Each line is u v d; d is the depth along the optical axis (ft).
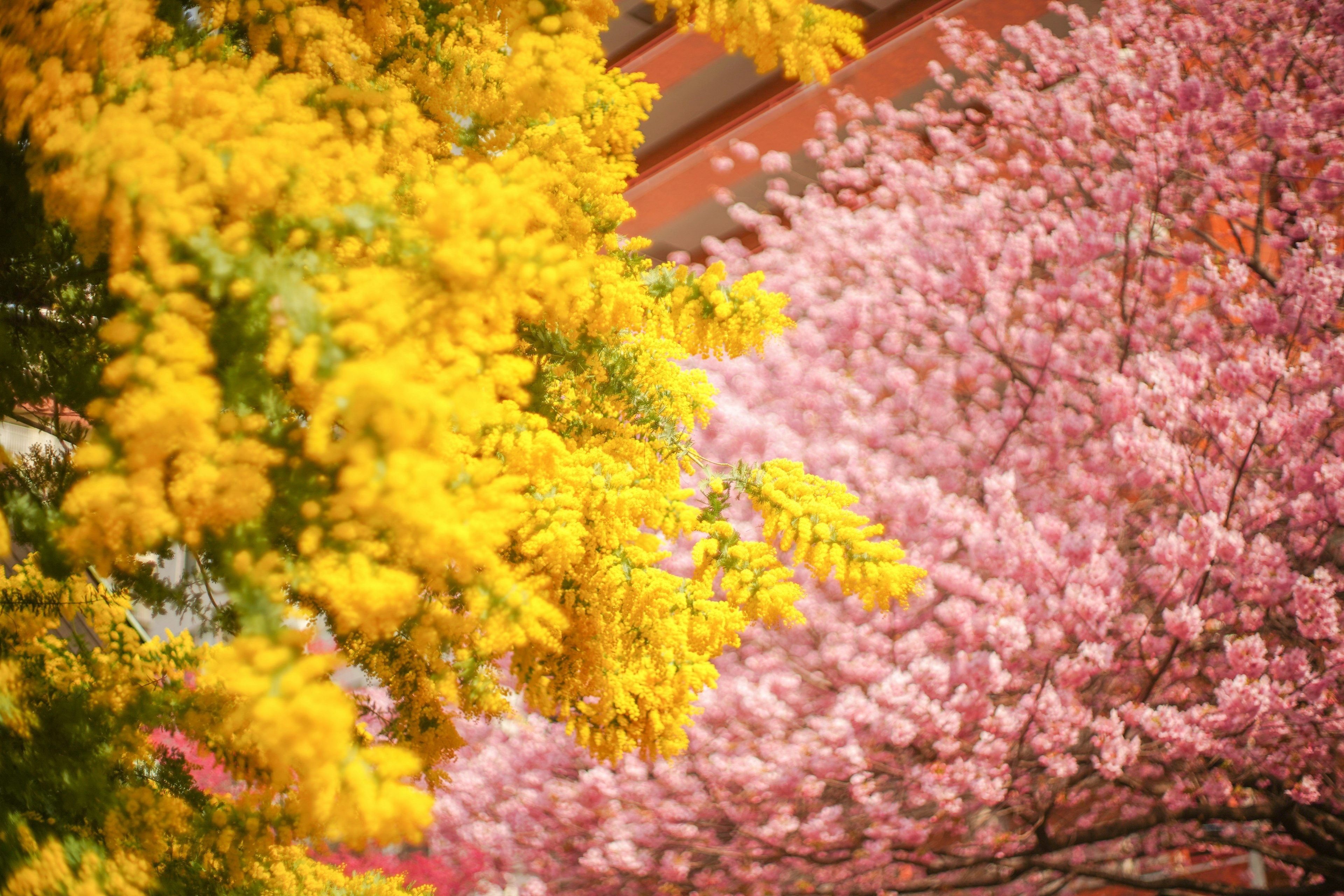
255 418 4.51
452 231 4.25
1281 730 18.19
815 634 23.54
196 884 7.64
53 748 7.12
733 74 33.53
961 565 23.29
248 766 7.85
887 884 22.20
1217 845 20.99
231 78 4.76
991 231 26.05
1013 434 24.47
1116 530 22.45
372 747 4.25
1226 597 19.38
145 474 4.21
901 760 22.00
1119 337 24.17
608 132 6.96
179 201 4.00
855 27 7.09
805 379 26.68
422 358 4.16
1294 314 20.85
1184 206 25.52
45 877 6.17
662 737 8.32
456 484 4.63
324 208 4.33
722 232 36.94
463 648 7.36
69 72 4.78
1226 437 20.25
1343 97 22.20
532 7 6.41
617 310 7.19
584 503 7.23
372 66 6.29
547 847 24.29
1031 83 27.40
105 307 6.91
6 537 5.51
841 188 32.19
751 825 22.77
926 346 26.61
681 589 8.21
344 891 9.78
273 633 4.20
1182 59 25.35
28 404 7.18
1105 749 18.62
